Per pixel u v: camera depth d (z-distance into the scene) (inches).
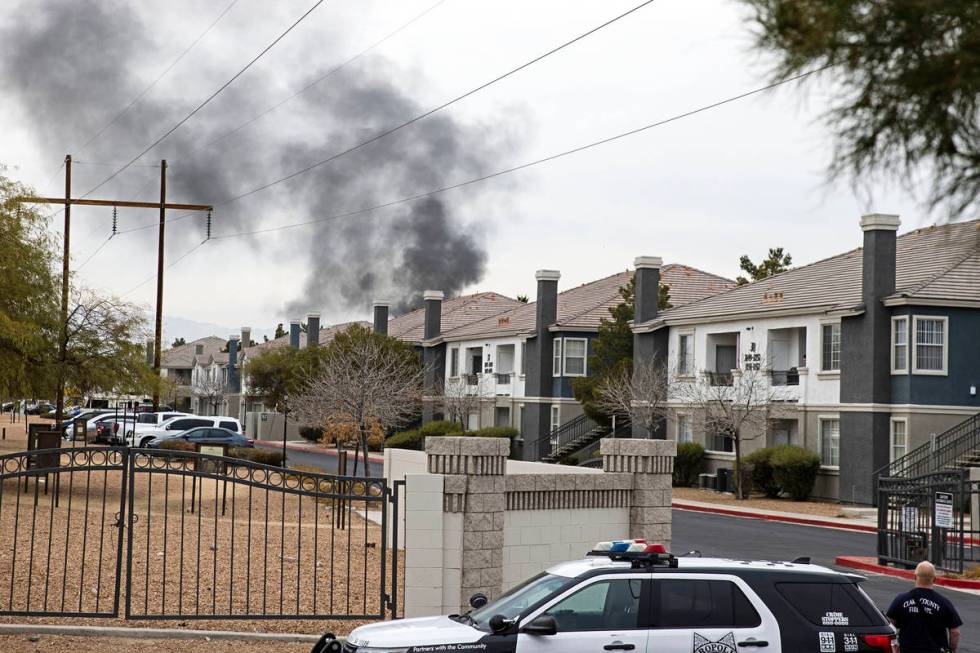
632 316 2070.6
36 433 1203.9
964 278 1480.1
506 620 373.7
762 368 1673.2
